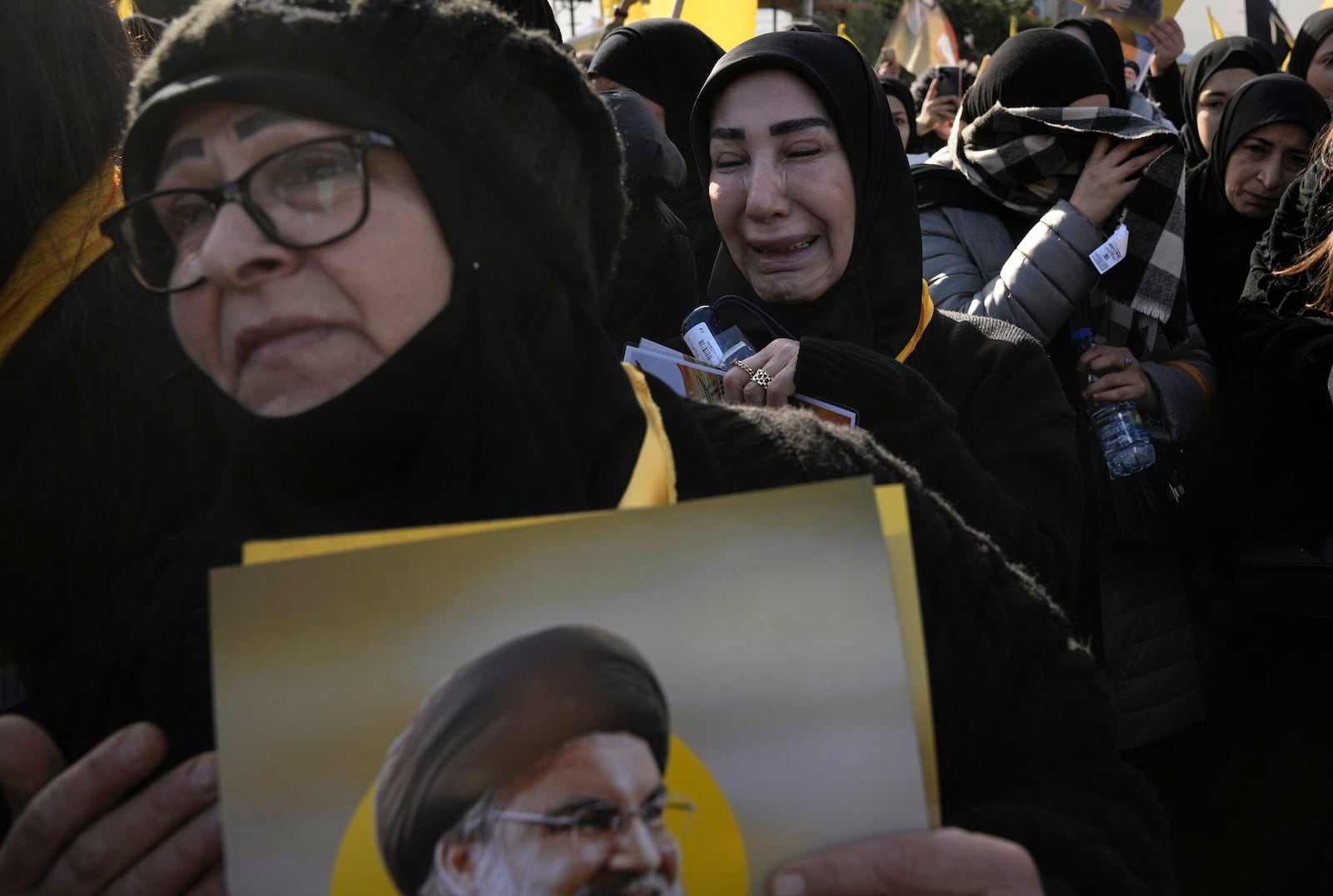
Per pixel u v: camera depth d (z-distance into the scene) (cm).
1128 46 582
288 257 75
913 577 73
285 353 77
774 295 207
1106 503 251
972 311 248
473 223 82
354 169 76
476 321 81
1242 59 456
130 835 71
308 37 77
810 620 69
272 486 84
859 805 68
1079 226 242
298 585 67
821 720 68
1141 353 272
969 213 272
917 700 72
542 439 80
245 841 66
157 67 82
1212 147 345
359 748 67
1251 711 258
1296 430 254
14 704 112
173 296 81
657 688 68
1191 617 276
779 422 97
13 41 106
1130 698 251
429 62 79
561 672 68
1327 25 491
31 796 79
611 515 69
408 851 67
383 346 78
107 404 106
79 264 107
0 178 106
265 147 76
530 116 84
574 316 91
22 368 107
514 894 67
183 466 108
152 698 86
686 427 92
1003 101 287
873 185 209
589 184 93
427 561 68
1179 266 254
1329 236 261
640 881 67
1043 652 92
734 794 68
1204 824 275
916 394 164
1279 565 251
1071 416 194
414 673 67
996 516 155
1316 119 328
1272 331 264
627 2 494
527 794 67
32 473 105
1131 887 81
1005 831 80
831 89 203
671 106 341
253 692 66
